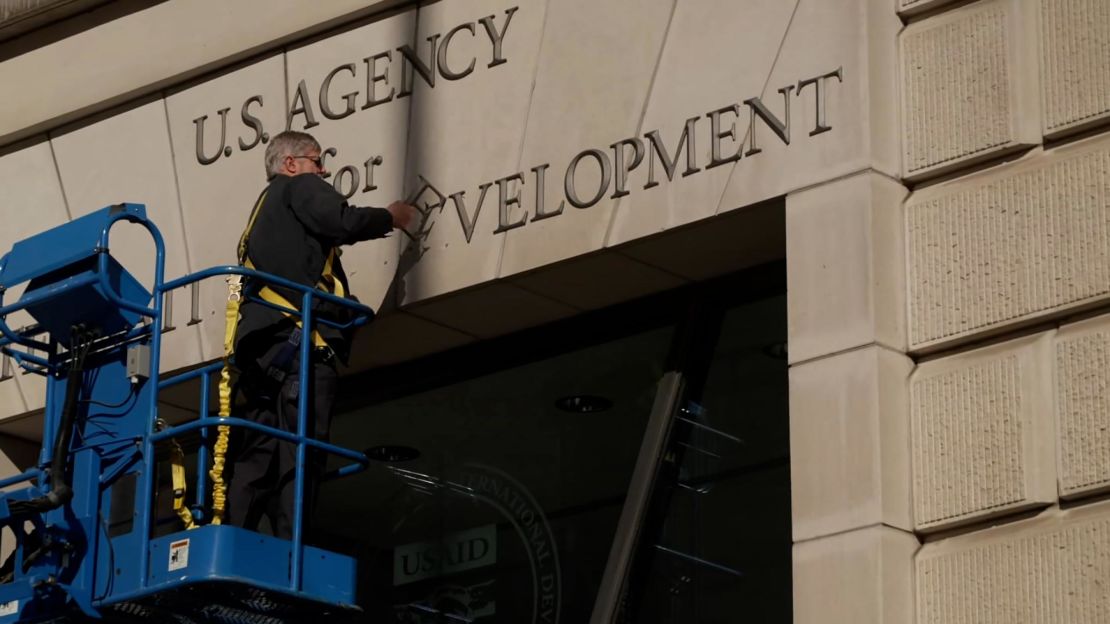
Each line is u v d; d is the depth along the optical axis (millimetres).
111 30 11641
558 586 9562
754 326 9477
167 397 11008
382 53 10500
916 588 8172
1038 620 7871
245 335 9086
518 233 9680
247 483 9172
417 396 10523
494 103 10000
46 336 11352
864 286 8516
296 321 9203
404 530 10250
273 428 8867
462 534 10039
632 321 9875
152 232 9273
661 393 9547
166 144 11234
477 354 10383
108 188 11391
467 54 10188
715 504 9227
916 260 8617
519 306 9938
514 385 10180
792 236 8789
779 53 9109
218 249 10789
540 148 9758
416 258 10008
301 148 9688
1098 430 7957
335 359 9469
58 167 11680
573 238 9484
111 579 8766
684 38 9438
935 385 8391
